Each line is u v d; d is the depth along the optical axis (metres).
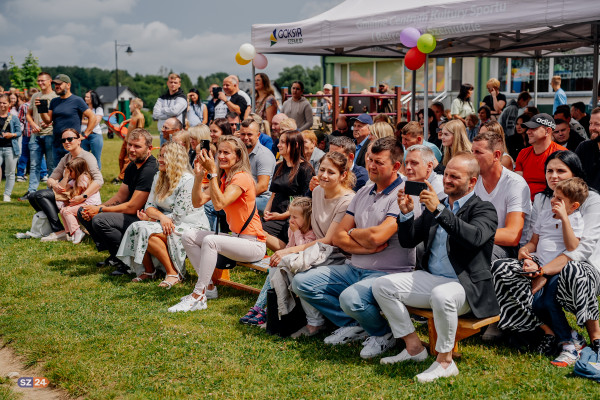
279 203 6.23
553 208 4.20
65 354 4.47
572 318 4.74
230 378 3.99
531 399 3.50
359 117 7.41
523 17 6.23
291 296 4.64
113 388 3.95
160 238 6.00
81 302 5.60
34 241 7.99
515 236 4.51
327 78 24.58
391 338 4.38
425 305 4.07
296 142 6.12
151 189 6.36
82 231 7.94
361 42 7.84
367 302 4.21
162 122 11.24
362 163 6.77
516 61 16.69
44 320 5.15
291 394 3.72
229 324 4.96
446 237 4.09
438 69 19.67
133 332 4.82
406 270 4.46
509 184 4.65
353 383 3.83
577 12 5.86
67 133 7.86
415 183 3.81
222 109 11.00
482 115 10.58
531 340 4.29
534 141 5.52
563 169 4.37
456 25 6.80
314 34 8.38
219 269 6.01
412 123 6.36
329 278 4.50
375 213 4.40
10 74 33.12
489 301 3.94
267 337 4.68
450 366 3.89
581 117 8.89
